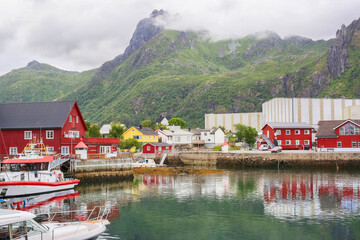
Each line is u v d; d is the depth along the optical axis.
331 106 170.12
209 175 82.06
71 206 46.34
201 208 45.41
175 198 52.19
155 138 154.25
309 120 170.12
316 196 52.56
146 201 49.94
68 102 80.94
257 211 43.62
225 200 50.41
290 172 86.38
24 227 24.64
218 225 37.72
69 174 65.00
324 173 82.81
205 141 161.00
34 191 52.94
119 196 53.81
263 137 119.94
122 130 152.00
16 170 54.44
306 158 95.50
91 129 122.44
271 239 33.22
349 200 49.41
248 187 61.91
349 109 147.25
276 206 46.19
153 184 67.31
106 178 69.50
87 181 67.00
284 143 115.81
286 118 176.25
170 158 115.44
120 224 38.22
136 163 99.00
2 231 23.53
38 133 75.62
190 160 113.50
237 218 40.50
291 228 36.50
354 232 35.03
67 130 78.50
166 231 35.91
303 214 42.00
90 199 51.28
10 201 49.62
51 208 45.03
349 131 100.56
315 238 33.41
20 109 80.19
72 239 26.31
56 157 66.31
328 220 39.28
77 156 67.62
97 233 27.94
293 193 55.31
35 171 54.84
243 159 102.94
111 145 88.31
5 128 75.81
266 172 87.12
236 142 159.25
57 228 27.44
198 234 34.78
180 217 41.09
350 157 92.75
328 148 101.19
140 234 34.84
